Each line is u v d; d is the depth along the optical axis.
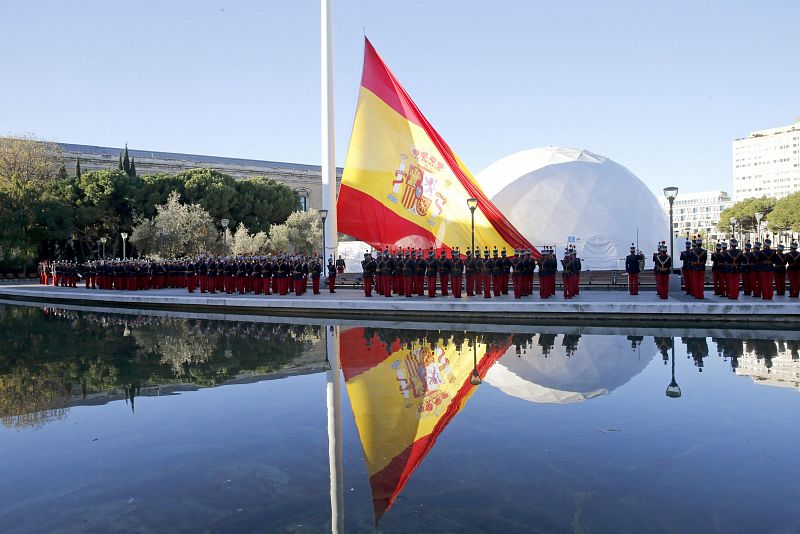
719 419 7.34
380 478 5.65
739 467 5.80
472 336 14.43
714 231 164.00
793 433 6.80
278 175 93.12
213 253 49.25
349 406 8.20
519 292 20.28
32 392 9.36
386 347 12.88
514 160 38.19
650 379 9.48
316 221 58.03
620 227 34.34
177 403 8.58
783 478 5.52
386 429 7.17
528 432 6.93
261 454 6.39
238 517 4.89
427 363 10.98
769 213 93.25
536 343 13.16
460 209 31.30
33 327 17.98
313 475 5.78
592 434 6.84
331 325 17.17
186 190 55.84
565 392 8.73
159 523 4.82
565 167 35.66
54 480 5.79
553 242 33.91
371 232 32.03
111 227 56.22
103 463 6.23
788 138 176.62
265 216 62.03
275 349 12.91
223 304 22.27
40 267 43.75
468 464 5.95
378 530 4.58
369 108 31.44
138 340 14.77
